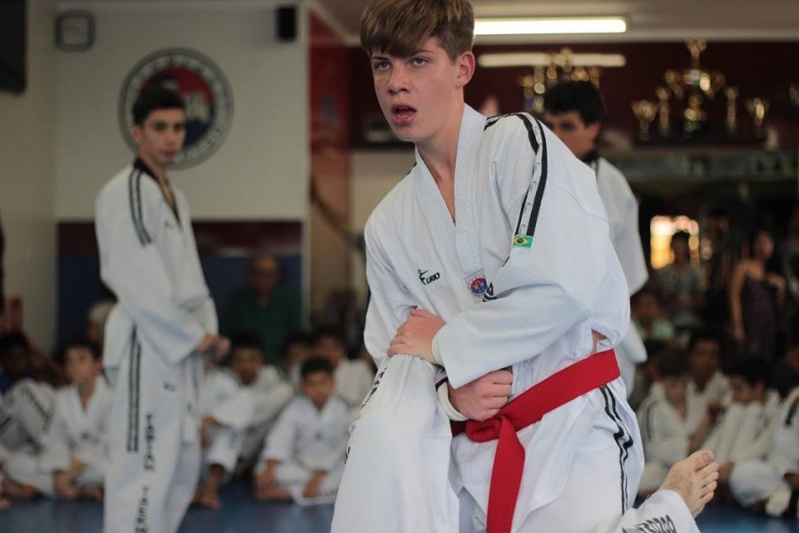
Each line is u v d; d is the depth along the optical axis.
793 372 8.09
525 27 11.80
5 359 8.42
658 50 12.55
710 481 2.87
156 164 5.24
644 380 8.78
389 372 2.86
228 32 10.23
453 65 2.83
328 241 11.42
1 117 8.90
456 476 2.88
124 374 5.08
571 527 2.70
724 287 12.15
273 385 8.82
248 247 10.26
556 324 2.66
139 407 5.06
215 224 10.27
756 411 7.87
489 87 12.63
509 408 2.80
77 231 10.18
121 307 5.16
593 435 2.81
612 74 12.59
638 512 2.70
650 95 12.55
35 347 9.13
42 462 7.89
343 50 12.34
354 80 12.80
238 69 10.23
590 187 2.80
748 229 12.30
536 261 2.65
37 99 9.73
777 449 7.45
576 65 12.57
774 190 12.36
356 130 12.79
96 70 10.20
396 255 2.99
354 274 12.82
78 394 8.05
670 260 12.44
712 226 12.38
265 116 10.23
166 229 5.18
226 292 10.25
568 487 2.74
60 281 10.18
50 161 10.05
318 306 10.86
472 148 2.87
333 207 11.70
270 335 10.05
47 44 9.98
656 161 12.46
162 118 5.14
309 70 10.40
